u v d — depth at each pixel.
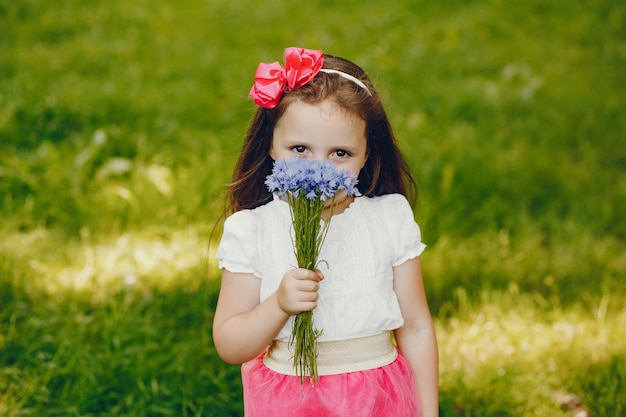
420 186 4.93
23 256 4.22
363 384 2.25
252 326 2.22
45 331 3.59
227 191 2.58
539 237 4.67
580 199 5.13
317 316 2.26
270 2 8.64
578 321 3.79
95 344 3.55
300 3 8.68
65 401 3.20
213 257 4.31
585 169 5.51
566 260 4.37
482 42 7.75
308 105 2.28
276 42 7.74
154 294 3.96
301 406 2.24
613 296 4.03
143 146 5.43
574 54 7.46
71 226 4.66
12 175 4.90
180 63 7.00
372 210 2.43
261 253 2.31
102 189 4.95
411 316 2.44
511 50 7.54
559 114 6.24
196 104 6.16
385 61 7.27
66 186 4.93
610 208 4.98
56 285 4.03
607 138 5.93
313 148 2.28
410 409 2.32
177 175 5.16
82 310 3.81
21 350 3.48
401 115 6.11
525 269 4.25
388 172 2.59
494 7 8.45
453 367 3.46
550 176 5.36
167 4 8.48
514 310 3.86
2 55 6.91
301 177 2.06
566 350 3.52
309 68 2.30
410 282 2.43
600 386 3.32
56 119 5.71
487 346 3.58
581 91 6.67
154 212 4.78
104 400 3.25
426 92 6.57
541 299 3.98
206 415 3.19
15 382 3.30
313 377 2.20
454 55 7.47
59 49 7.17
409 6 8.59
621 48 7.55
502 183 5.19
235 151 3.47
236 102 6.29
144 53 7.21
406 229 2.43
